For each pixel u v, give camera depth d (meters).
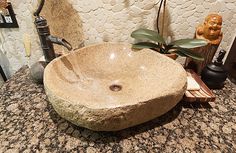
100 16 0.65
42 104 0.53
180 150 0.40
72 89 0.49
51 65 0.50
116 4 0.63
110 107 0.35
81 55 0.60
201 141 0.42
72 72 0.56
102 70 0.62
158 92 0.40
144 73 0.59
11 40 0.74
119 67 0.63
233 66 0.65
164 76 0.52
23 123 0.47
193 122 0.47
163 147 0.41
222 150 0.40
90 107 0.35
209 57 0.60
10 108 0.52
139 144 0.42
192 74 0.62
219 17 0.54
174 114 0.50
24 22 0.69
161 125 0.46
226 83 0.63
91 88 0.55
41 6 0.52
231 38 0.67
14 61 0.80
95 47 0.63
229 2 0.60
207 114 0.50
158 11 0.61
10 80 0.66
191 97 0.50
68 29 0.67
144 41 0.68
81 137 0.43
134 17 0.65
